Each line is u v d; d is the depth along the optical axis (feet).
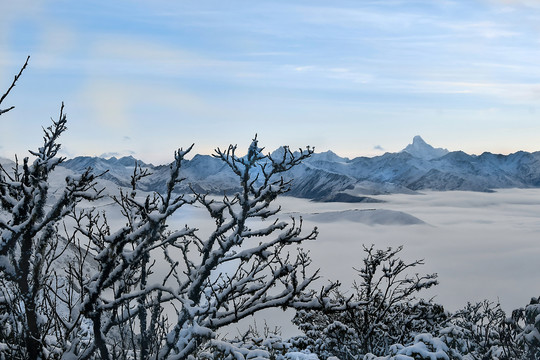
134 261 26.48
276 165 26.76
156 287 26.48
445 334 36.22
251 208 27.22
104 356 26.76
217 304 27.94
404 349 26.94
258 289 28.84
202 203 26.71
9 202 26.86
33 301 26.37
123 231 25.75
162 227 26.61
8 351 27.61
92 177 25.44
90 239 26.68
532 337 32.50
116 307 26.53
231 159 26.16
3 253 25.70
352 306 28.04
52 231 26.99
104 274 26.32
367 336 47.55
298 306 28.09
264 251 27.63
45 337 29.32
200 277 27.35
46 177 26.71
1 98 18.83
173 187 26.30
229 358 25.71
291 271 27.71
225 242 27.40
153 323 26.71
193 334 25.22
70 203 26.30
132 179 27.55
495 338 39.83
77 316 27.27
